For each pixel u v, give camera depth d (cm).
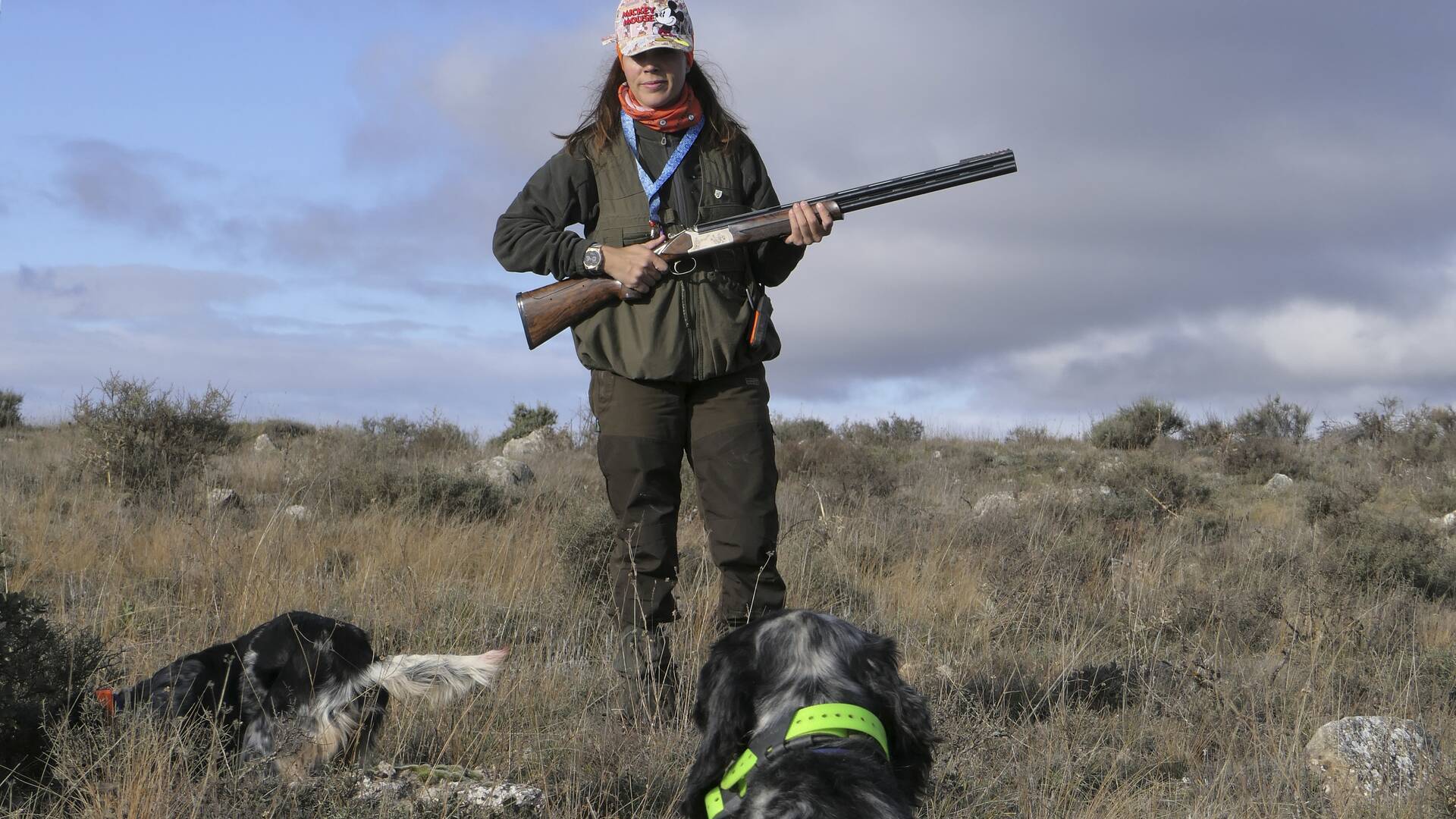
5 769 373
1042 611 701
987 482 1576
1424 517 1268
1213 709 514
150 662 501
